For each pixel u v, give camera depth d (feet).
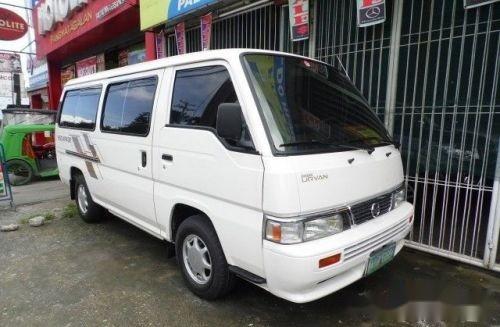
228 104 8.39
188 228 10.71
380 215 10.09
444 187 13.29
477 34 12.01
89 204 17.24
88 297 11.19
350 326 9.71
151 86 12.02
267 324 9.77
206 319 9.99
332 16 16.08
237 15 20.54
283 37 18.31
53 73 53.67
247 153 8.53
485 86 12.09
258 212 8.45
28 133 28.73
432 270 12.59
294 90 9.92
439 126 13.29
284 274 8.00
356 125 10.91
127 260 13.75
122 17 29.53
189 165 10.16
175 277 12.35
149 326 9.75
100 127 14.67
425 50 13.37
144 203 12.46
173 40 25.99
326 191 8.48
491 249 12.13
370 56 14.92
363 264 9.26
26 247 15.23
